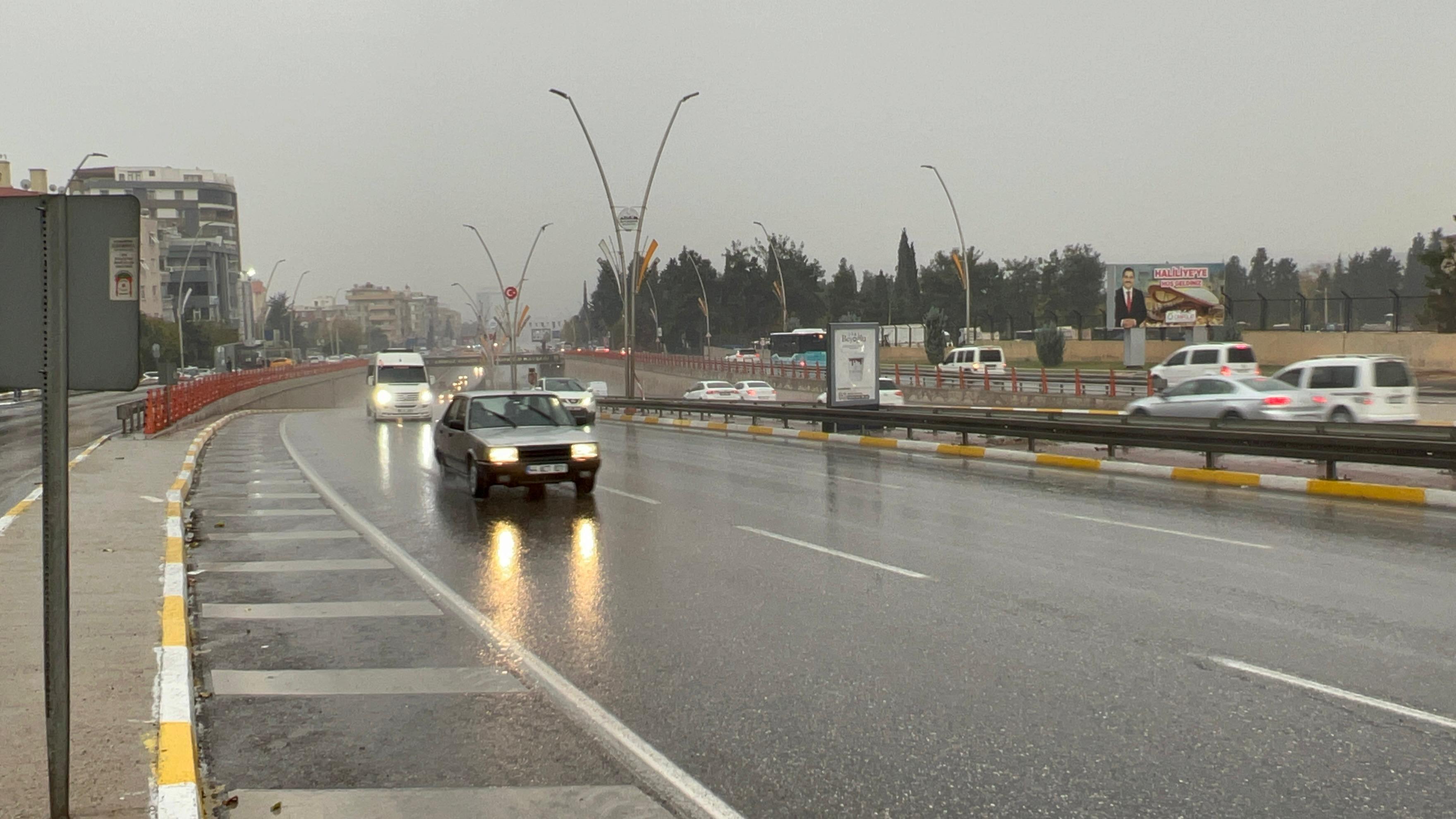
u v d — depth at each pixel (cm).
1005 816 450
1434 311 5988
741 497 1566
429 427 3512
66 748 424
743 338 12312
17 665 651
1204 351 3466
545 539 1215
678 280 14388
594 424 3709
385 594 930
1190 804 459
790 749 533
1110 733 547
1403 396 2322
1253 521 1269
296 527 1325
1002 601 855
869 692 623
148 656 674
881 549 1104
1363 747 521
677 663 692
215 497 1620
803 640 743
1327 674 643
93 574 942
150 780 471
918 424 2502
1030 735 546
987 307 11581
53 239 403
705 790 485
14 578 921
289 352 13650
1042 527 1243
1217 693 609
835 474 1892
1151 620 784
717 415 3888
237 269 15275
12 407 4947
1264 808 453
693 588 927
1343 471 1738
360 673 686
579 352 11188
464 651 736
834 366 2928
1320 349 5331
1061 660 683
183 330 10225
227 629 809
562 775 507
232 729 583
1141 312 6112
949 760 514
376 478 1889
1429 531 1169
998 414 2983
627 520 1346
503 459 1506
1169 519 1297
